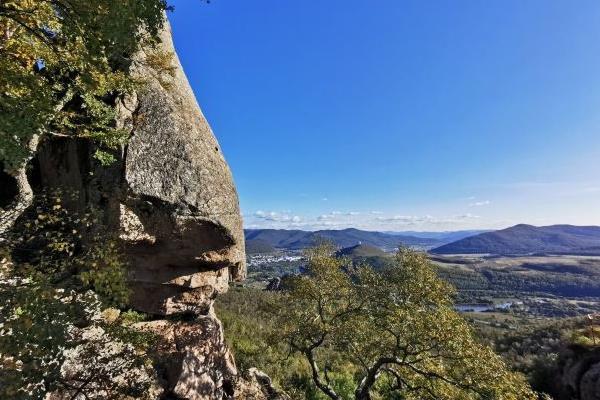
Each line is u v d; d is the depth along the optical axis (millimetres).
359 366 25234
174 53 15750
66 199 7344
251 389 14016
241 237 13195
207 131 13469
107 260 5461
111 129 9641
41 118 6133
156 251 10773
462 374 13484
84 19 5820
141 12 6148
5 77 6379
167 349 10836
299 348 18891
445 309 14883
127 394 5723
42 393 3949
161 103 11852
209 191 11352
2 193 9750
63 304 4309
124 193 9875
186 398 10430
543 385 27578
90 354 5613
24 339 3830
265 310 21469
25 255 6086
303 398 19906
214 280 12531
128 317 10547
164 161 10797
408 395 15977
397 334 15156
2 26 7957
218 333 12781
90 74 7504
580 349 26281
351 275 19344
